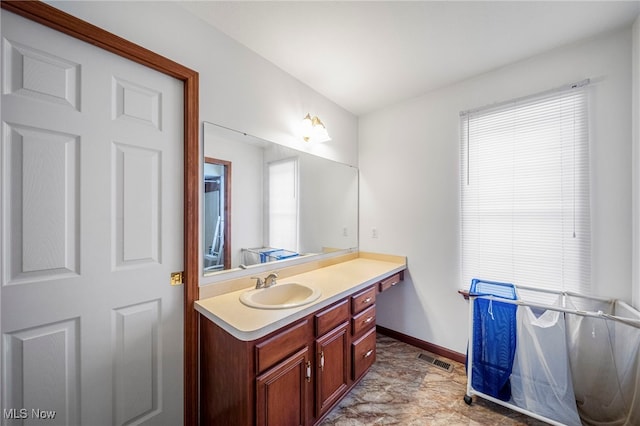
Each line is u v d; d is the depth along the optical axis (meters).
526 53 1.77
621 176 1.52
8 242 0.95
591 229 1.61
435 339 2.28
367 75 2.05
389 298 2.60
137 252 1.26
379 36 1.61
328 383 1.51
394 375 1.96
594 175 1.60
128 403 1.23
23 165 0.98
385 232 2.62
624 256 1.51
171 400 1.36
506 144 1.92
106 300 1.16
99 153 1.15
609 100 1.55
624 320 1.23
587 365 1.36
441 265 2.25
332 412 1.58
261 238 1.82
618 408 1.26
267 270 1.85
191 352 1.40
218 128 1.56
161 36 1.31
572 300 1.66
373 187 2.71
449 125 2.20
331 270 2.23
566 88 1.68
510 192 1.90
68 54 1.07
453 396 1.73
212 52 1.53
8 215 0.96
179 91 1.41
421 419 1.53
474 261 2.07
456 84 2.16
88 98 1.12
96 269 1.14
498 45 1.69
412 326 2.43
